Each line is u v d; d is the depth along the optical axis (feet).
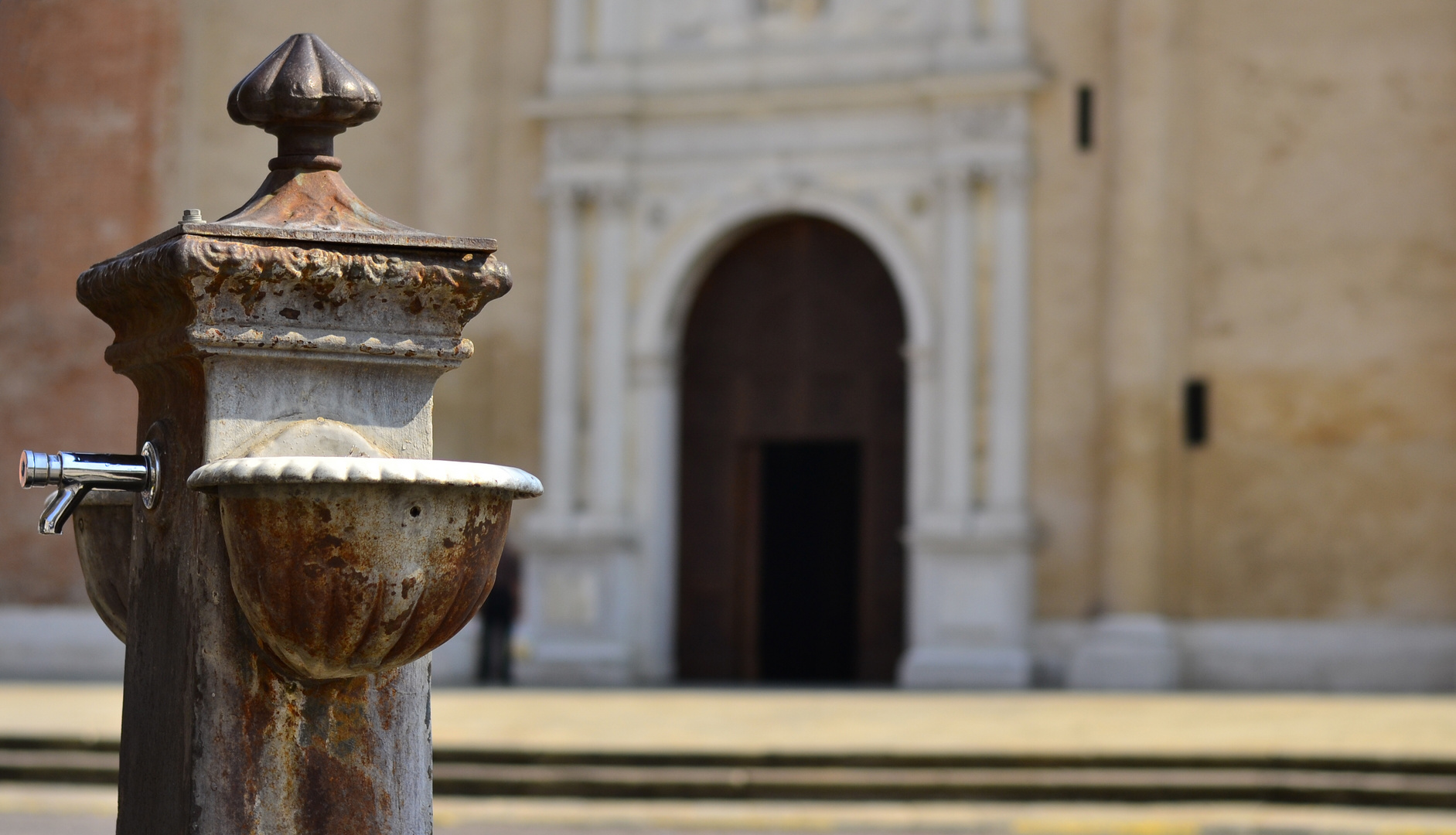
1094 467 69.31
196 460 11.32
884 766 38.58
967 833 33.40
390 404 11.58
